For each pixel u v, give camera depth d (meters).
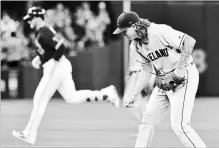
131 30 21.53
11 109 51.12
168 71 21.88
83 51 57.44
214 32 60.19
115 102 32.59
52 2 67.19
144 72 23.47
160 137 34.25
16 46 59.25
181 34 21.14
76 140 33.06
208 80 61.00
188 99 21.80
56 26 58.38
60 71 29.81
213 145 31.05
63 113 48.38
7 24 59.78
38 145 31.16
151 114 22.89
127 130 37.44
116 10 62.09
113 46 58.38
